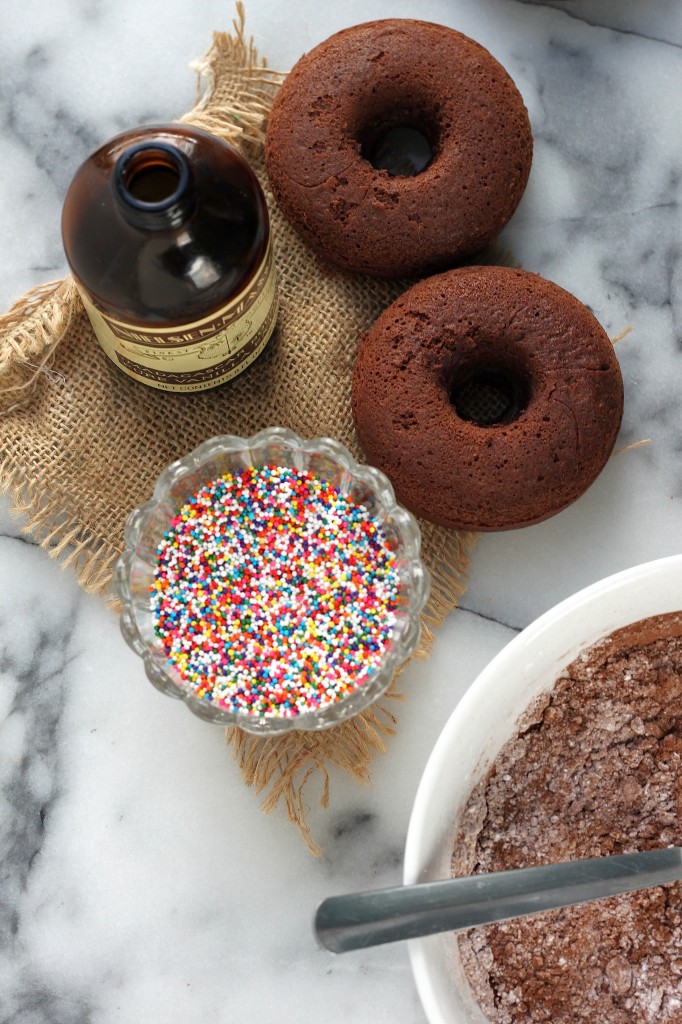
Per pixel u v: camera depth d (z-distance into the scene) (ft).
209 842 1.55
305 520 1.51
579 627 1.40
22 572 1.58
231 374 1.51
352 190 1.48
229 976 1.54
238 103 1.55
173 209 1.26
